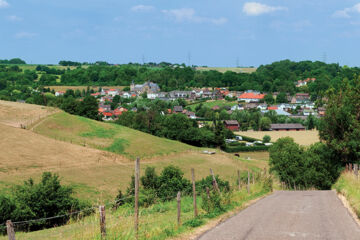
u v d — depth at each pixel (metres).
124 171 59.56
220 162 79.75
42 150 62.81
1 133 66.88
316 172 50.56
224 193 22.77
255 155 110.81
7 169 48.88
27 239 17.64
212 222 16.84
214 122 179.12
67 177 50.28
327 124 47.62
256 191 30.86
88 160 63.03
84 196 41.62
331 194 28.66
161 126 131.88
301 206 21.83
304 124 185.12
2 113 88.06
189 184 37.50
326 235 13.77
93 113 127.62
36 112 94.06
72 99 128.12
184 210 21.19
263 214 18.88
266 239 13.31
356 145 44.72
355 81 47.53
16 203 26.38
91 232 14.62
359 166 45.31
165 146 86.81
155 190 35.47
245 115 193.12
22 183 43.47
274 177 54.62
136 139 87.00
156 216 19.77
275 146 74.00
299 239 13.24
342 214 18.36
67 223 25.81
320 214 18.58
